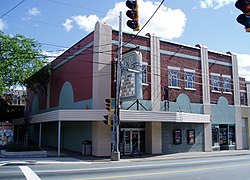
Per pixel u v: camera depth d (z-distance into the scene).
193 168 15.73
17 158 20.48
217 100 30.81
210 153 26.77
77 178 11.70
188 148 27.70
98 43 23.84
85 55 25.97
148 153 25.30
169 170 14.72
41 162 18.11
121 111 21.25
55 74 33.31
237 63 33.31
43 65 34.00
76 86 27.38
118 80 20.44
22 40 32.44
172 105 26.95
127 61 22.53
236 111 32.38
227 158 22.64
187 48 29.08
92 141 23.38
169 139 26.56
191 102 28.52
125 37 25.00
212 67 31.03
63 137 30.42
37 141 39.69
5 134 36.09
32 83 34.19
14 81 32.25
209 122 28.48
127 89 22.08
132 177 12.11
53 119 22.75
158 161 20.25
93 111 21.58
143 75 25.44
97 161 19.56
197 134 28.59
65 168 15.20
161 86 26.48
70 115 21.55
